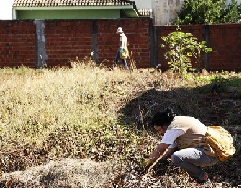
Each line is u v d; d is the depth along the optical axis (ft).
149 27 66.54
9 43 67.51
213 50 66.80
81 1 85.15
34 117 30.91
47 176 20.92
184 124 19.71
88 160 23.17
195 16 100.27
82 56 67.21
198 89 42.42
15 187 20.63
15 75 51.96
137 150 24.98
